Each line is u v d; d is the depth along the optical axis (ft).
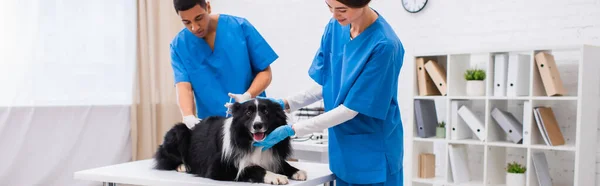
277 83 15.93
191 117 7.21
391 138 6.28
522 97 10.59
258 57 8.16
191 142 6.76
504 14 12.25
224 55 7.97
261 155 6.07
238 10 16.75
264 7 16.16
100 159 14.16
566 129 11.51
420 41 13.44
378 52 5.63
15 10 12.30
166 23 15.74
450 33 13.00
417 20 13.47
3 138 12.12
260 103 5.98
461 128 11.66
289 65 15.67
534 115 10.62
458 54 11.54
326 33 6.73
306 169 7.08
